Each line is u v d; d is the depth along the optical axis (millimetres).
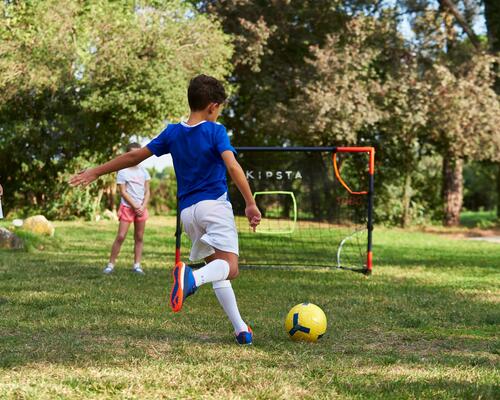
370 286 7055
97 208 18047
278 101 18828
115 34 16172
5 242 10055
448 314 5363
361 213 10789
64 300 5555
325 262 9680
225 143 3760
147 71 15797
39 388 2938
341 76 16969
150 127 16984
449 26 18281
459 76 17719
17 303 5371
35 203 18406
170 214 22703
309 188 9898
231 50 17422
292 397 2898
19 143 17203
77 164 17500
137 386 3023
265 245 11820
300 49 20031
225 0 18609
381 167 19656
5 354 3602
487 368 3535
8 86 16109
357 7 19016
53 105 16797
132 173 7633
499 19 19547
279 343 4098
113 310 5141
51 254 9570
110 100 15828
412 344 4230
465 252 11953
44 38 15984
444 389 3053
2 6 16016
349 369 3430
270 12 18922
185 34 16688
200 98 3867
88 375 3186
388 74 17625
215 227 3789
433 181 20719
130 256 9633
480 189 30656
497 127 16875
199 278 3688
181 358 3594
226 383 3092
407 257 10820
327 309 5516
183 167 3877
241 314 5164
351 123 16828
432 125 17453
